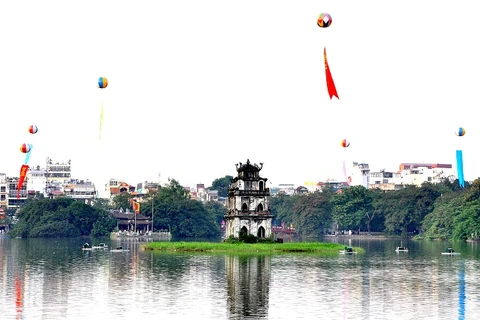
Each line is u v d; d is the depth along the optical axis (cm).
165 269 14862
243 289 11825
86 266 15688
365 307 10175
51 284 12450
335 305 10319
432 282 12800
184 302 10538
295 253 19625
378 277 13500
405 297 11044
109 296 11075
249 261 16688
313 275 13738
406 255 19388
